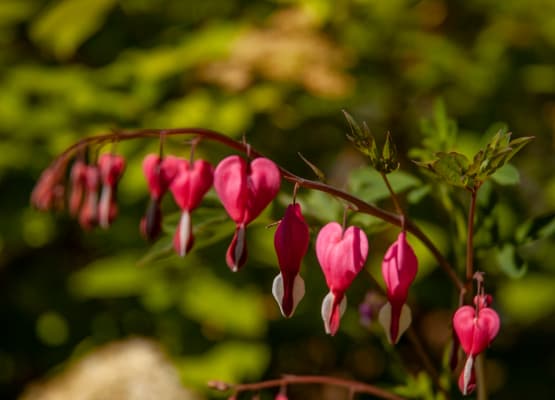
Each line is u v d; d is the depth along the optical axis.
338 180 8.06
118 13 7.70
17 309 7.86
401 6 7.37
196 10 7.52
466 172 3.12
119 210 7.25
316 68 6.37
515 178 3.74
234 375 6.82
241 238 2.95
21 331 7.79
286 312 2.94
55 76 7.16
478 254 4.15
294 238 2.93
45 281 7.93
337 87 6.33
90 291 6.92
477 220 4.16
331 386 7.94
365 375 7.91
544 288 7.46
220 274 6.99
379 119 7.71
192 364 6.91
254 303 6.85
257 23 6.93
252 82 6.52
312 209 4.14
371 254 7.21
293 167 7.25
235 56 6.41
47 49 7.60
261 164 3.00
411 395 4.25
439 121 4.48
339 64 6.54
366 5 7.27
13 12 7.45
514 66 7.66
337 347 7.75
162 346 7.12
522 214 7.45
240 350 6.99
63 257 8.06
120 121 6.80
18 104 6.98
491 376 8.16
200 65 6.54
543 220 4.09
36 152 6.97
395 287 3.01
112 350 6.85
